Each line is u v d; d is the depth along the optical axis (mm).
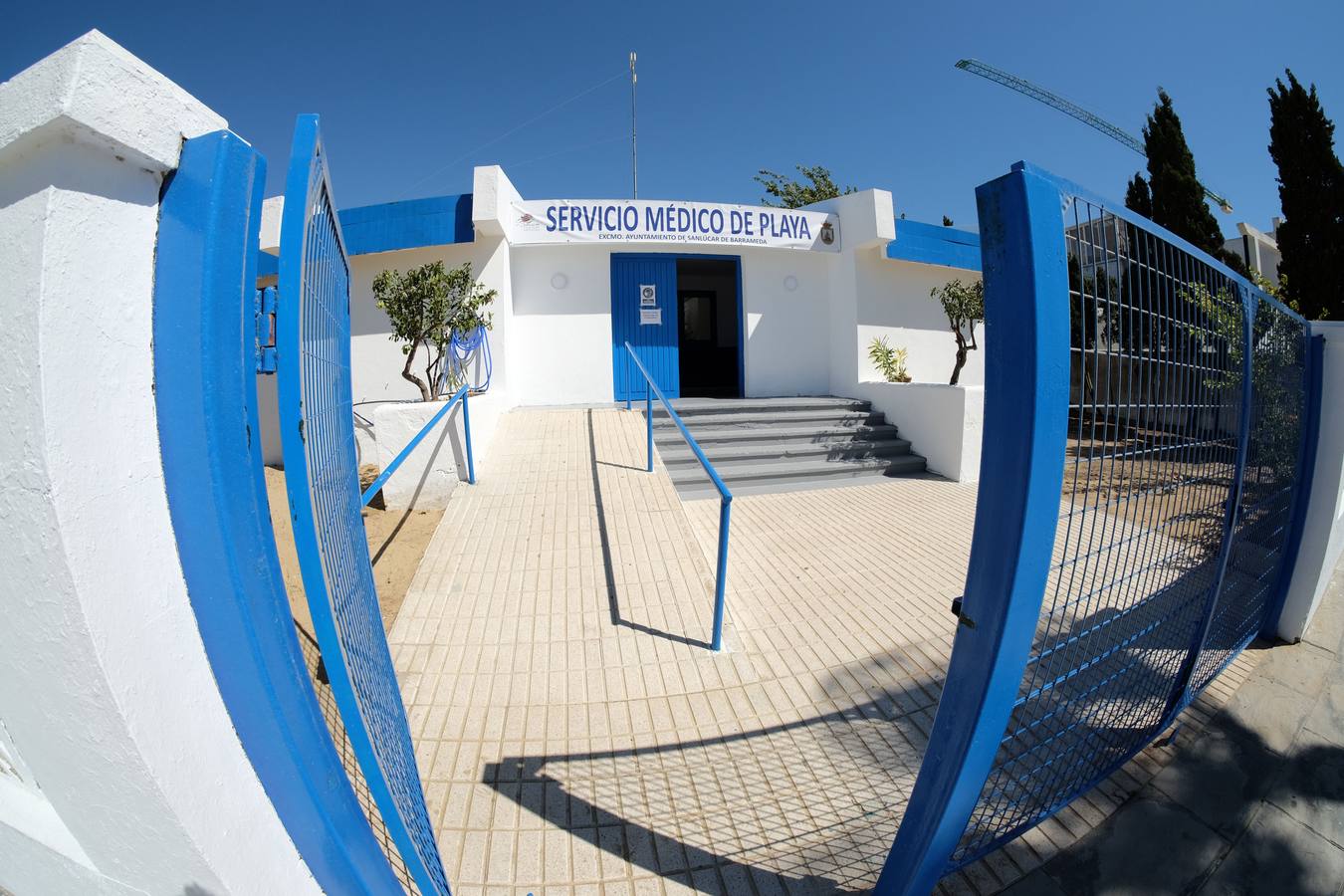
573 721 2797
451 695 2941
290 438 1112
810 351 9688
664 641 3430
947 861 1654
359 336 8594
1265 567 3182
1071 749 2146
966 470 7344
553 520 4754
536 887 1966
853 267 9234
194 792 1074
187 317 1038
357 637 1544
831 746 2691
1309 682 3113
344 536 1702
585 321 8859
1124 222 1658
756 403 8547
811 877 2006
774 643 3527
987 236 1374
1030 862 2072
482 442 6004
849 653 3441
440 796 2338
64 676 994
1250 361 2328
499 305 8023
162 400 1036
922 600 4129
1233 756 2592
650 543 4449
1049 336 1312
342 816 1336
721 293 12930
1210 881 2027
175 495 1057
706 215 8797
